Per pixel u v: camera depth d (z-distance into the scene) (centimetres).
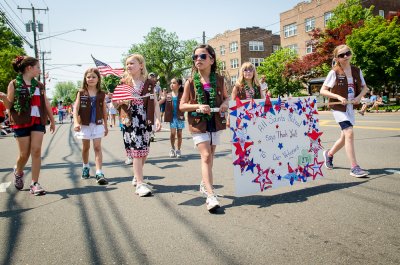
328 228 319
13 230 344
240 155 411
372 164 584
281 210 374
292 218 348
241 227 331
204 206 402
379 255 264
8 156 918
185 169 635
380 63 2528
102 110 550
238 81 520
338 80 508
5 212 404
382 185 448
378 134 993
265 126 430
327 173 534
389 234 300
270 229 323
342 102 496
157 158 777
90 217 376
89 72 533
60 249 296
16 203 440
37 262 274
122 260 273
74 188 514
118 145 1074
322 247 281
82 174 594
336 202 390
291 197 420
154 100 472
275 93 3806
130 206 411
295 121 456
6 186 540
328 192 430
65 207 416
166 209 395
